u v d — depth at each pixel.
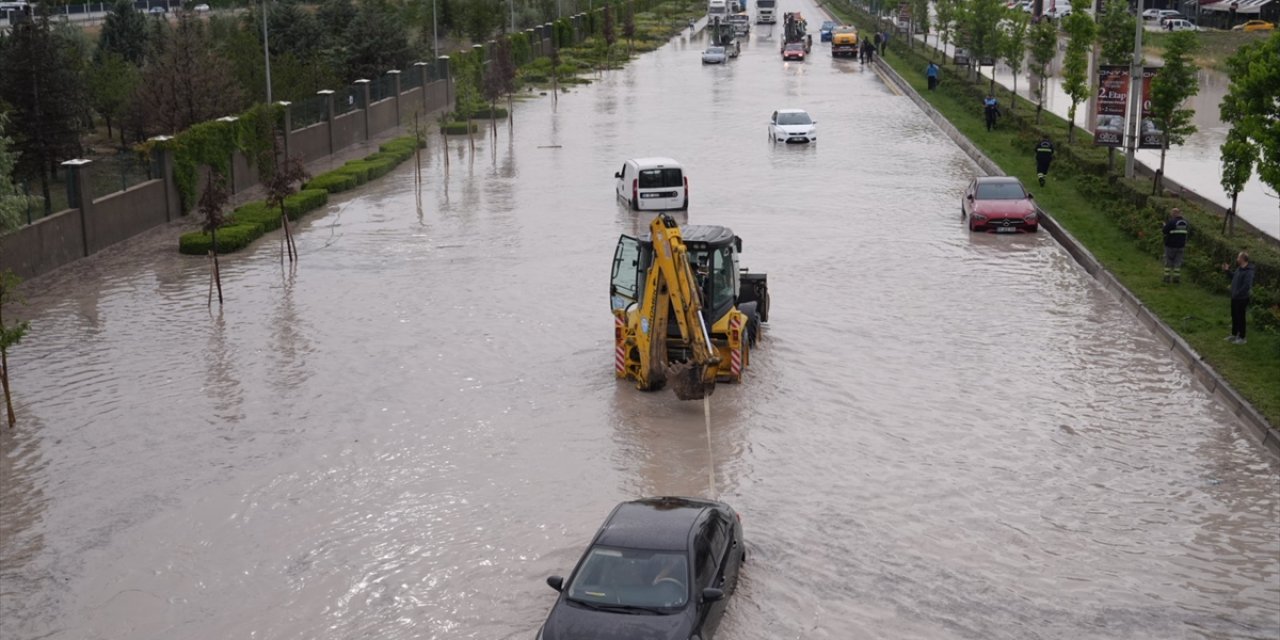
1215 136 51.66
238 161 41.81
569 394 21.09
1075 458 18.12
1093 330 24.72
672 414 20.11
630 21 103.69
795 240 33.28
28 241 29.69
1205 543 15.40
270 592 14.34
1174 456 18.19
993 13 63.88
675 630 11.80
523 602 13.95
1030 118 53.06
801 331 24.78
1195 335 23.36
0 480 17.77
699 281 21.47
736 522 14.38
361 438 19.14
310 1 96.12
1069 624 13.41
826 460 18.08
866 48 89.62
